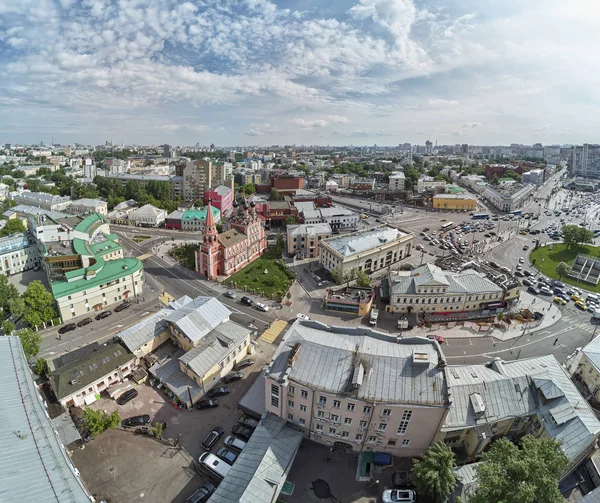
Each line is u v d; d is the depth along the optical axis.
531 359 74.38
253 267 147.25
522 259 163.12
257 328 101.56
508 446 50.81
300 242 161.12
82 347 84.44
